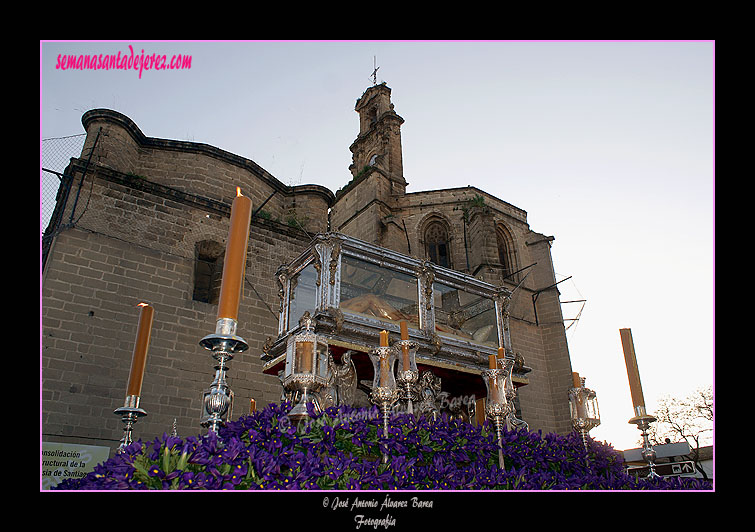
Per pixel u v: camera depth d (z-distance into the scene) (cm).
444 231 2655
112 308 1245
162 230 1410
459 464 491
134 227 1364
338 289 659
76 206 1291
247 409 1345
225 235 1530
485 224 2348
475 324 791
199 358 1322
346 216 2777
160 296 1330
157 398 1223
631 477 569
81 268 1238
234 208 433
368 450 443
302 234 1678
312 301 676
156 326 1294
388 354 507
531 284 2558
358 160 3156
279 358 663
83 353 1165
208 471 320
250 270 1523
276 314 1513
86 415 1116
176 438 330
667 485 545
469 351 730
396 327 674
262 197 1802
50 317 1155
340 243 685
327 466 356
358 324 641
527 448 534
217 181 1683
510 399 616
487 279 2192
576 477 495
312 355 475
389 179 2756
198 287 1491
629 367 638
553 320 2417
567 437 585
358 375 689
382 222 2525
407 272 739
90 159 1380
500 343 798
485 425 580
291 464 346
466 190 2711
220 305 393
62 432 1077
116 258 1301
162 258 1376
